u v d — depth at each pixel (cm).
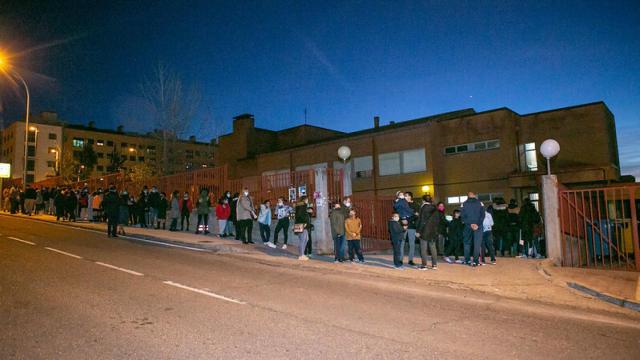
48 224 2017
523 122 2534
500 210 1408
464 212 1103
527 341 536
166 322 578
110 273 893
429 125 2670
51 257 1070
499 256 1429
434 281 933
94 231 1748
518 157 2525
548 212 1171
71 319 583
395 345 510
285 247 1386
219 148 4169
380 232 1658
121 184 2428
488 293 827
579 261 1126
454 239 1251
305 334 542
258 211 1638
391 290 831
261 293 763
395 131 2809
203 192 1717
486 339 540
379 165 2884
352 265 1121
